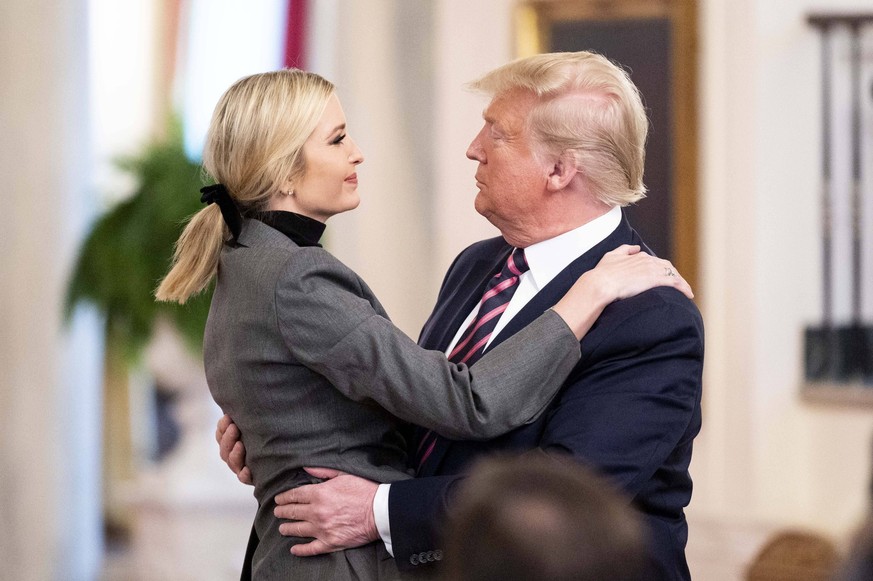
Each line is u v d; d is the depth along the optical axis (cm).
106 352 1405
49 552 1302
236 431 469
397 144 1329
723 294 1217
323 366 425
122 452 1442
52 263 1294
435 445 454
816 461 1198
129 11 1633
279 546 447
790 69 1201
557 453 418
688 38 1214
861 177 1197
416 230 1327
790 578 476
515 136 465
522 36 1262
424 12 1316
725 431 1217
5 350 1292
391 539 425
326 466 439
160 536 1412
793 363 1208
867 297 1201
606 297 435
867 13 1178
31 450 1297
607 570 215
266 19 1602
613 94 463
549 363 423
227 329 444
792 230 1206
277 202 449
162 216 1220
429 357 420
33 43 1292
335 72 1359
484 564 217
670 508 452
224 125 446
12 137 1290
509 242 486
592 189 464
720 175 1215
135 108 1638
